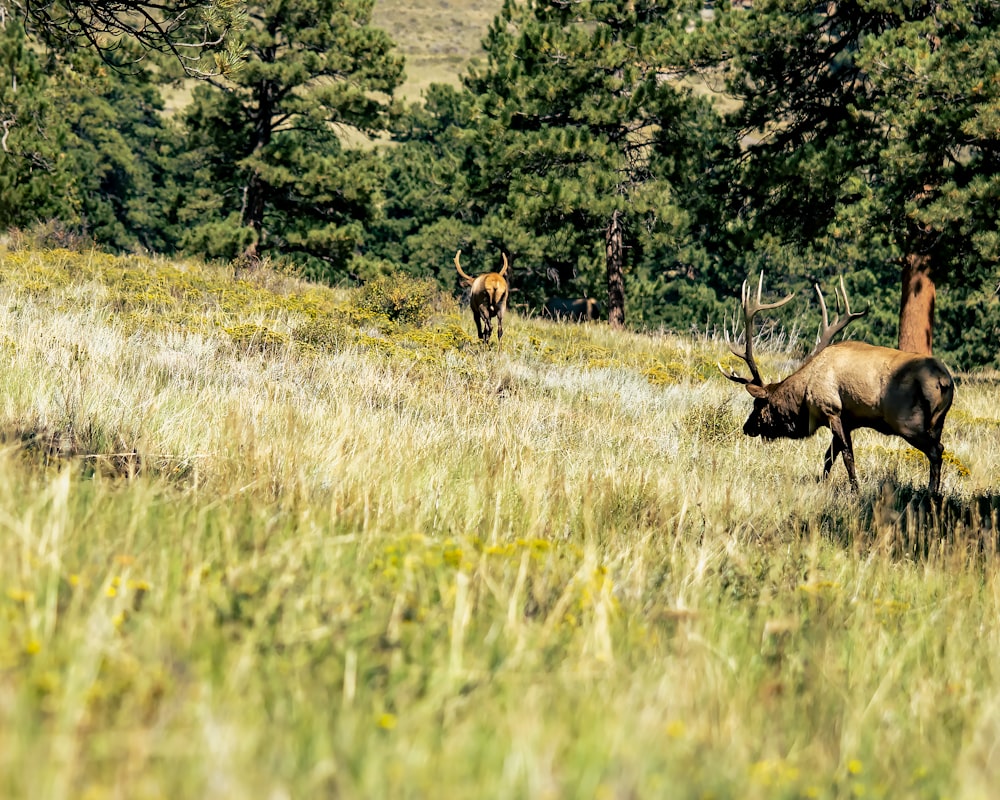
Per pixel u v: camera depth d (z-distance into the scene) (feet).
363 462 78.79
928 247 251.19
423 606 43.91
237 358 139.74
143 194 644.27
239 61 94.63
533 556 54.95
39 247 249.75
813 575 63.21
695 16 355.97
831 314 516.73
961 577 68.95
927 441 105.91
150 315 155.74
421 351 165.99
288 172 378.53
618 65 343.46
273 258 431.84
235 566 45.34
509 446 98.02
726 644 45.93
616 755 31.40
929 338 262.88
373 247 578.25
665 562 62.85
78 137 579.48
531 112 349.82
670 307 533.96
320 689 33.88
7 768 25.86
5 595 38.01
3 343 108.99
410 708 34.09
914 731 41.11
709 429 138.21
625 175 353.72
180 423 85.40
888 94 239.71
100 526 47.75
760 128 288.30
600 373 183.32
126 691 32.01
